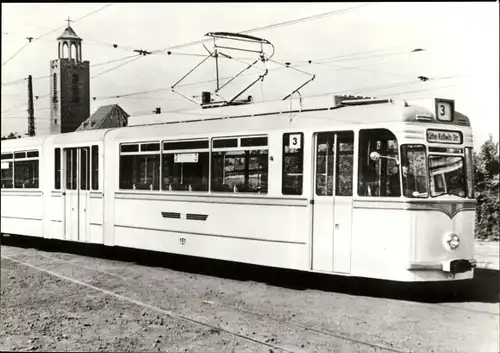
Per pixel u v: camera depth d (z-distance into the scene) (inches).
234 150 431.5
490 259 562.3
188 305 346.9
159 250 486.0
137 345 263.4
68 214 578.9
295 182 394.6
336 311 333.1
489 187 721.6
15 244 698.2
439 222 356.8
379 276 357.7
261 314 323.9
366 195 364.2
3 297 369.7
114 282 425.1
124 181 521.0
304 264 388.2
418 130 356.5
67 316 317.7
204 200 450.6
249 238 419.2
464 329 292.8
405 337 279.4
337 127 376.2
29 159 636.1
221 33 514.6
